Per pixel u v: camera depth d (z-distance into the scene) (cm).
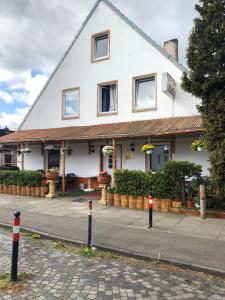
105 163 1759
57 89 1950
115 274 577
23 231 904
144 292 502
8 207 1259
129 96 1658
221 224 938
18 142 1802
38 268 600
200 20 1100
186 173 1112
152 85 1608
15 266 539
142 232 854
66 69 1917
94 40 1820
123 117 1673
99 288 513
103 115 1747
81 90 1845
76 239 791
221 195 1030
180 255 665
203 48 1089
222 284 543
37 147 2070
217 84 1058
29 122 2080
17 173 1617
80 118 1841
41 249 731
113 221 991
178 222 964
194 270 605
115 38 1723
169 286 528
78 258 667
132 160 1645
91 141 1784
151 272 592
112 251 711
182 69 1494
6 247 733
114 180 1279
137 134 1338
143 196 1187
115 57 1719
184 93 1485
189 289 518
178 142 1508
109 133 1433
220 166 997
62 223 970
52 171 1516
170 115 1522
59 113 1933
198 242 759
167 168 1125
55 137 1605
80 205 1288
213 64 1071
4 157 2797
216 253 678
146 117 1597
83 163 1839
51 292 496
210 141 1046
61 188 1761
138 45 1641
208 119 1061
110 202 1279
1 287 510
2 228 945
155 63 1580
